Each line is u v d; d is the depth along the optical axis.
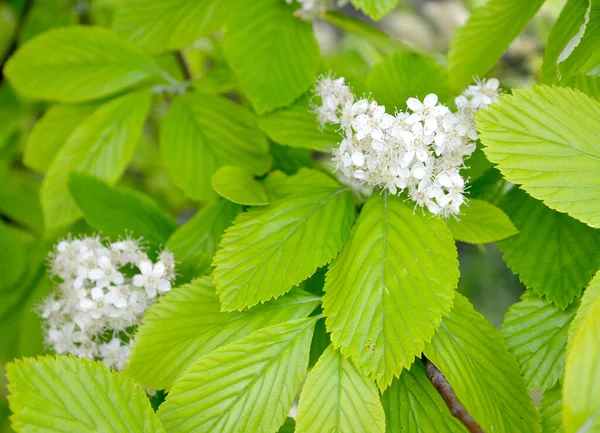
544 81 0.46
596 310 0.38
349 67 0.59
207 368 0.42
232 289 0.43
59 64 0.53
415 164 0.43
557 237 0.45
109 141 0.53
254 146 0.51
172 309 0.45
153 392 0.46
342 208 0.45
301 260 0.43
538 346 0.44
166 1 0.52
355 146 0.44
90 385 0.40
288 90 0.49
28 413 0.39
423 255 0.42
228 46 0.50
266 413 0.42
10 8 0.70
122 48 0.53
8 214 0.62
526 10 0.48
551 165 0.42
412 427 0.42
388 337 0.41
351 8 0.78
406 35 0.73
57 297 0.50
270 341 0.42
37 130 0.56
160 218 0.52
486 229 0.45
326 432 0.41
